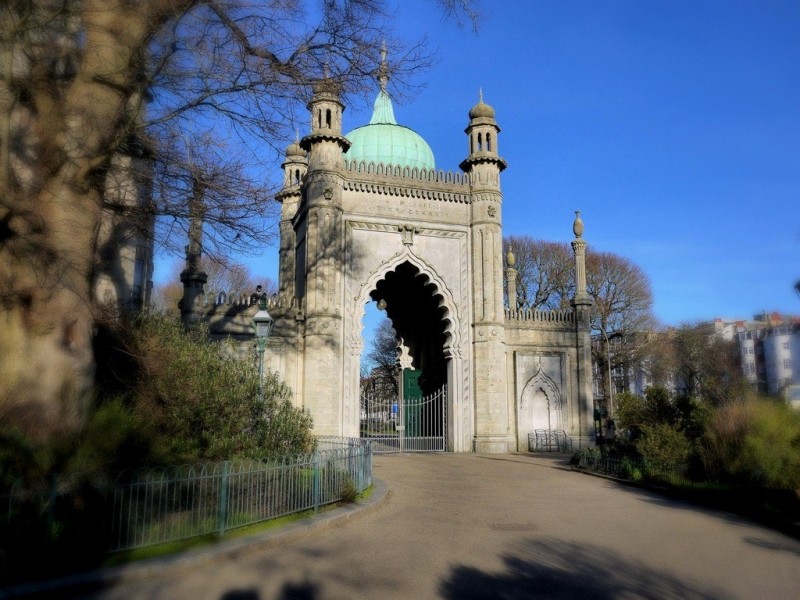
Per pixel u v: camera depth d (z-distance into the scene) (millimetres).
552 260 58312
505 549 10727
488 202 34438
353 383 31328
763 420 16203
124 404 12219
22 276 10328
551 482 20562
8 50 10523
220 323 29859
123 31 11320
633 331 57094
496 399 32844
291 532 11023
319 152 31875
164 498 10758
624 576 9133
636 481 19453
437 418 35844
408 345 40156
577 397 35688
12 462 8680
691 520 13609
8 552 7973
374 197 33281
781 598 8141
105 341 13117
